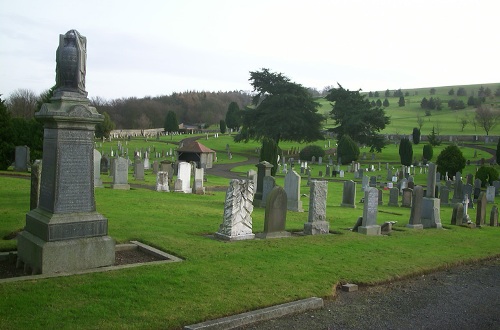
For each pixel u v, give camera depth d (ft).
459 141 306.35
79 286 25.34
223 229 42.70
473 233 60.08
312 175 173.78
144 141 291.17
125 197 67.56
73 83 29.86
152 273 28.60
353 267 35.53
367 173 178.70
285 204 46.47
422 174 176.96
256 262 33.86
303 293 28.12
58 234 28.17
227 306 24.59
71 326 20.45
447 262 40.81
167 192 85.71
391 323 25.80
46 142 30.04
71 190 29.19
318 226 49.47
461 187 105.09
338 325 24.79
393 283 34.14
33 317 21.02
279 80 241.35
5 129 108.47
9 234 37.60
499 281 36.96
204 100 536.42
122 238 37.45
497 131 356.79
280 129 228.22
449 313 28.32
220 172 175.32
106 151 232.53
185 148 200.54
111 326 20.80
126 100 456.86
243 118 244.83
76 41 29.68
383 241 47.65
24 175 95.25
